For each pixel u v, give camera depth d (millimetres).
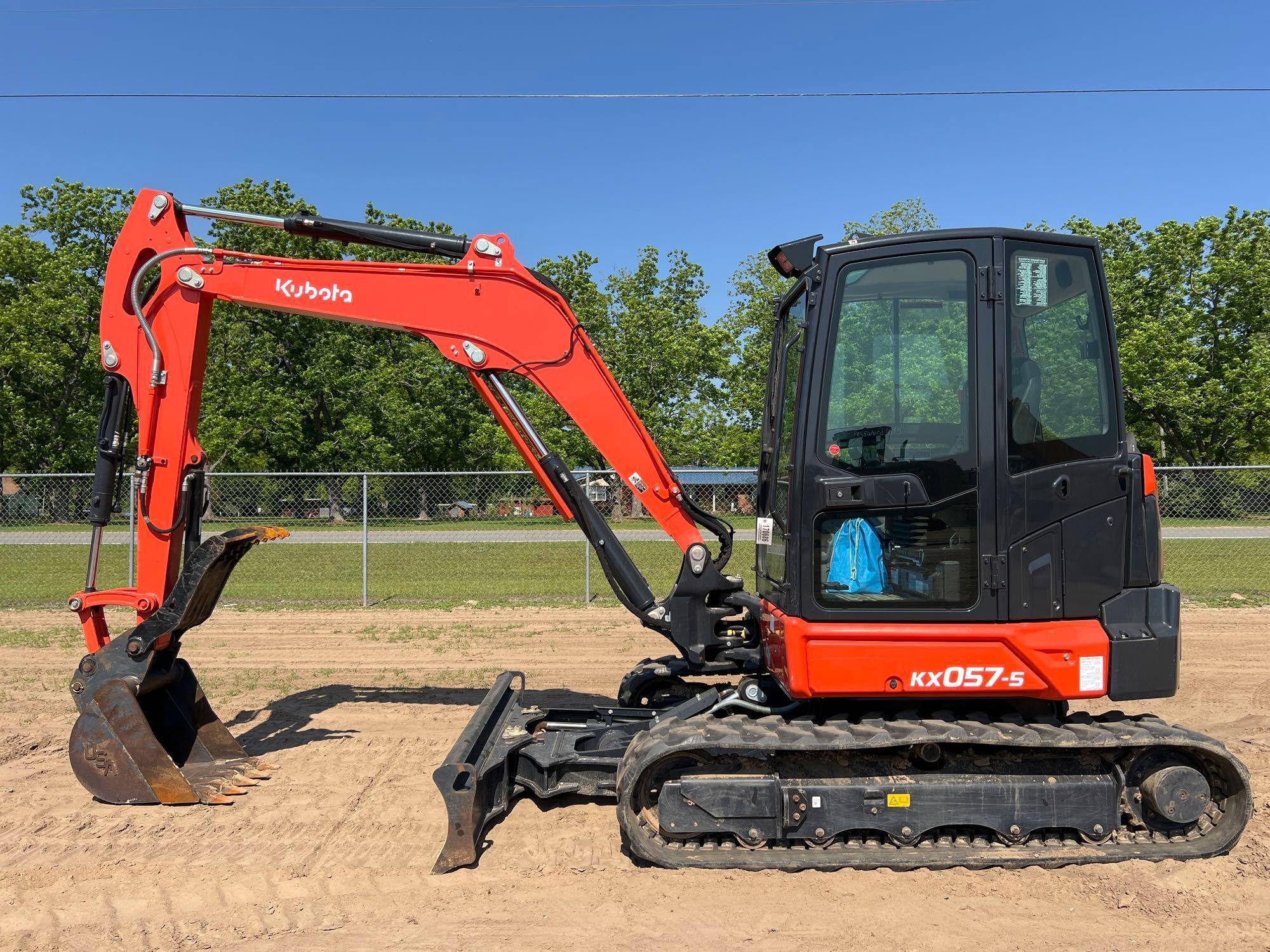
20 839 4559
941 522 4125
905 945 3512
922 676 4059
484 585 13641
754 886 4004
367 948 3520
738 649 5152
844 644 4078
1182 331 30250
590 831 4660
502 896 3939
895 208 41062
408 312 5145
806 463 4172
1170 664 4086
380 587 13461
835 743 4004
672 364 33219
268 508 15602
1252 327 31438
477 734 4676
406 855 4375
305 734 6395
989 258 4113
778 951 3473
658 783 4285
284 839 4570
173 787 5008
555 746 4969
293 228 5207
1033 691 4070
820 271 4195
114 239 32562
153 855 4375
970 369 4102
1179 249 31000
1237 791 4145
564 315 5105
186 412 5238
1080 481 4105
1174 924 3641
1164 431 31828
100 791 5039
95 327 31984
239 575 14508
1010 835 4145
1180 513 16109
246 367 29312
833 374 4184
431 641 9711
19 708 7051
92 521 5227
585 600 12266
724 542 5258
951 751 4234
